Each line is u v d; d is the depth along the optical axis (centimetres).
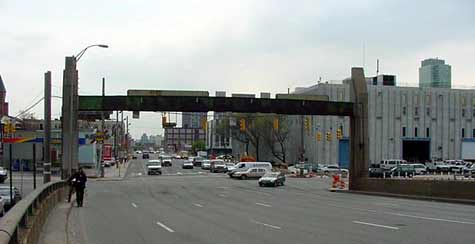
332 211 2756
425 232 1791
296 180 7569
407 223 2095
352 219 2289
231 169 8069
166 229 1967
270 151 12562
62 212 2662
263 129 11262
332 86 10200
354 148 5047
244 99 4972
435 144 10838
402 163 9212
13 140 4944
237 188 5478
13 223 806
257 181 7088
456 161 10188
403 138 10694
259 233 1811
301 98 5047
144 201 3622
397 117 10700
